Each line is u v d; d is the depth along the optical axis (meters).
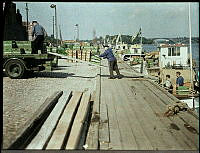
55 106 6.41
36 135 4.56
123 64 26.31
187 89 12.52
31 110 6.65
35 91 9.48
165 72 15.27
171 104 7.62
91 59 25.53
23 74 12.61
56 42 29.89
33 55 12.74
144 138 4.97
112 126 5.70
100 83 11.80
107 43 14.25
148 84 12.09
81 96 7.87
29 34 24.31
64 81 12.59
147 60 25.61
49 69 13.39
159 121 6.09
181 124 5.85
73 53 25.12
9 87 10.00
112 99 8.60
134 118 6.34
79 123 5.21
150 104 7.86
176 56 20.58
